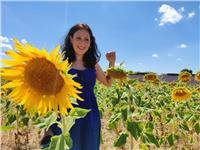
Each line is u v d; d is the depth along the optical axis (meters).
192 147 2.40
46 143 1.23
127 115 1.50
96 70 1.45
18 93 0.75
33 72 0.74
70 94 0.75
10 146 2.38
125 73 1.48
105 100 2.78
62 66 0.74
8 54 0.73
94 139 1.31
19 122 2.31
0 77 0.75
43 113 0.76
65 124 0.79
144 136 1.52
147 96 2.83
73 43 1.32
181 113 2.22
